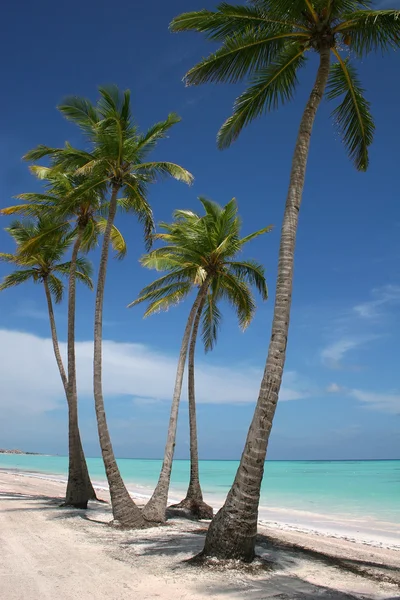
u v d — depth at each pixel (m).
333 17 10.12
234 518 8.59
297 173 9.53
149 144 15.15
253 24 10.59
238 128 11.55
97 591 7.04
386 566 10.71
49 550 9.76
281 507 26.75
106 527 12.80
